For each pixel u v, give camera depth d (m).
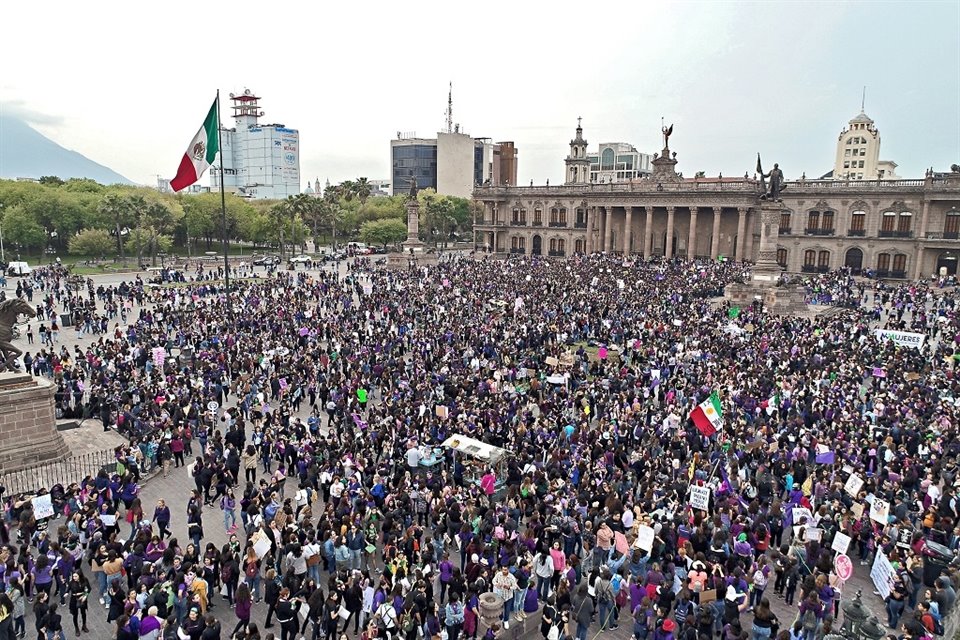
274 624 19.75
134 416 32.50
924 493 24.52
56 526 24.20
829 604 18.11
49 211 119.12
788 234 110.06
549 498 23.50
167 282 88.62
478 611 18.86
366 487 25.41
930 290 82.81
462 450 26.81
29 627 19.27
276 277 96.19
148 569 18.30
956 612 18.72
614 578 20.00
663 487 24.91
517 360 44.16
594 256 113.75
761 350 46.00
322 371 40.25
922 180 98.88
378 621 16.81
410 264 98.75
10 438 28.69
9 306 30.80
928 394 35.94
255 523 22.19
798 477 26.75
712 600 18.00
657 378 38.53
